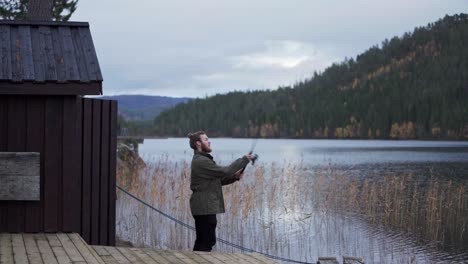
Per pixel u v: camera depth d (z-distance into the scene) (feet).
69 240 21.52
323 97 604.08
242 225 47.03
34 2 40.55
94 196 25.46
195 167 24.25
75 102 23.09
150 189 51.13
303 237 44.73
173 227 44.32
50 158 22.91
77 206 23.79
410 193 70.64
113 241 26.78
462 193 67.10
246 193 47.52
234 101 628.28
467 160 155.33
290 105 602.44
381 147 292.40
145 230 42.45
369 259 39.24
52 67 22.81
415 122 469.16
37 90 22.29
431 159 161.68
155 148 258.37
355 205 59.41
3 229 22.63
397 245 42.75
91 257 18.76
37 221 22.88
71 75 22.58
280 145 347.36
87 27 25.57
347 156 185.37
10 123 22.53
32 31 24.71
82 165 24.64
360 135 497.46
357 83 623.36
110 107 26.45
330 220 51.26
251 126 575.79
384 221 51.49
